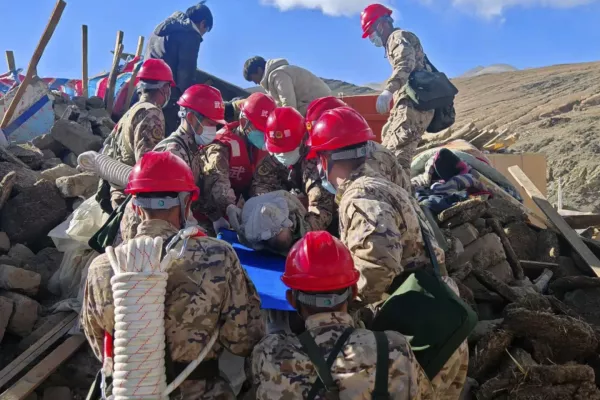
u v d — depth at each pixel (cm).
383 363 249
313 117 410
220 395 276
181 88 753
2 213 571
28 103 784
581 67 5191
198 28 755
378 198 299
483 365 414
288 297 278
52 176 613
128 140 472
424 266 307
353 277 266
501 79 5222
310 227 414
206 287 265
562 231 594
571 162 2181
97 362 438
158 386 251
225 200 445
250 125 462
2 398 391
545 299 472
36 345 438
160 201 281
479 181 581
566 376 399
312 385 251
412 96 631
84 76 969
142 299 250
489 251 520
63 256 540
